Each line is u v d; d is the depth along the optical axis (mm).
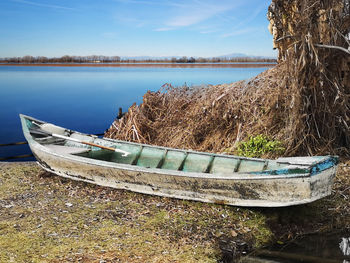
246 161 5609
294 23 6934
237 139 7301
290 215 5121
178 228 4742
